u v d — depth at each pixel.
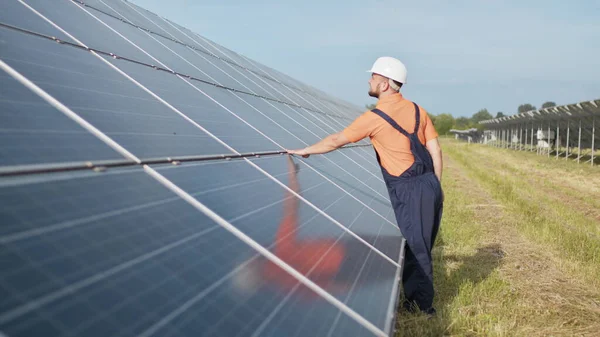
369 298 3.35
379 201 6.55
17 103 2.71
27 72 3.14
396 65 4.95
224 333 2.04
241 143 4.75
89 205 2.23
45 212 2.00
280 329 2.33
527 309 5.94
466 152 42.53
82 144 2.76
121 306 1.80
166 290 2.04
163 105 4.38
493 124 58.44
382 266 4.12
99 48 4.83
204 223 2.74
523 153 40.72
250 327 2.19
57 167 2.37
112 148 2.96
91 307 1.71
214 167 3.67
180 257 2.30
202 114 4.90
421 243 4.93
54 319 1.57
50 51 3.79
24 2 4.68
